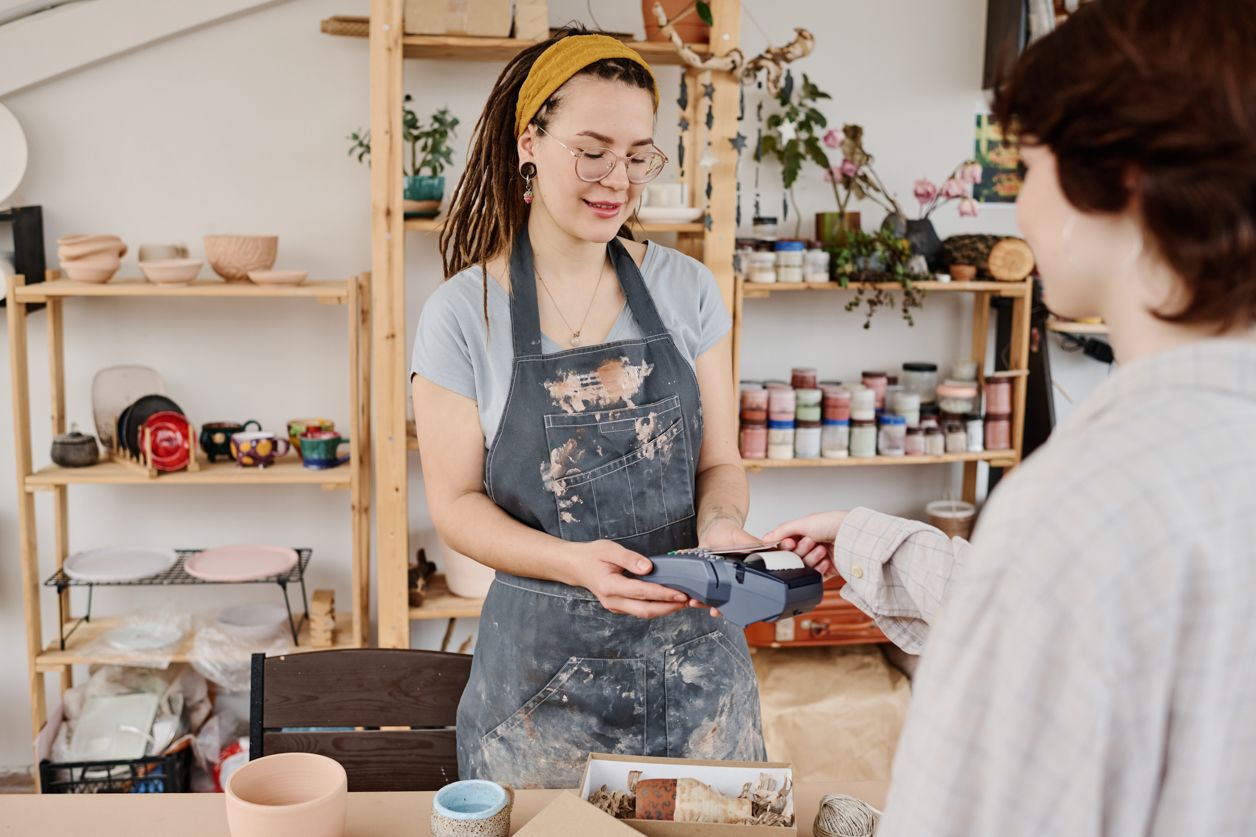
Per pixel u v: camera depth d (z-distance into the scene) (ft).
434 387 5.16
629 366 5.21
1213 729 1.91
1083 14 2.07
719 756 5.13
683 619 5.04
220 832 3.89
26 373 8.66
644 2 8.67
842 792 4.31
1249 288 1.92
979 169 9.32
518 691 5.02
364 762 5.19
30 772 9.84
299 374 9.68
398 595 8.78
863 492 10.64
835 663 9.71
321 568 9.99
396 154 8.13
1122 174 1.97
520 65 5.07
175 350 9.52
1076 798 1.86
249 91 9.23
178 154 9.24
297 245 9.48
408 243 9.49
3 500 9.56
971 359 10.50
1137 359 2.08
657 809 3.62
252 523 9.85
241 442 8.92
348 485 8.85
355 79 9.31
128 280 9.01
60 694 9.45
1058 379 10.53
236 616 9.52
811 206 10.06
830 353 10.34
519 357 5.10
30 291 8.35
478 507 5.11
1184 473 1.89
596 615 4.95
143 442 8.62
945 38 9.98
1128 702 1.86
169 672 9.41
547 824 3.30
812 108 9.52
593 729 5.01
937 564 3.65
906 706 9.19
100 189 9.20
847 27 9.85
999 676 1.94
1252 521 1.90
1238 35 1.86
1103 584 1.86
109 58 9.02
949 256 9.62
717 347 5.60
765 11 9.73
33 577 8.75
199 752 8.98
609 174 4.79
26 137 9.03
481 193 5.43
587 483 5.15
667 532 5.29
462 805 3.74
